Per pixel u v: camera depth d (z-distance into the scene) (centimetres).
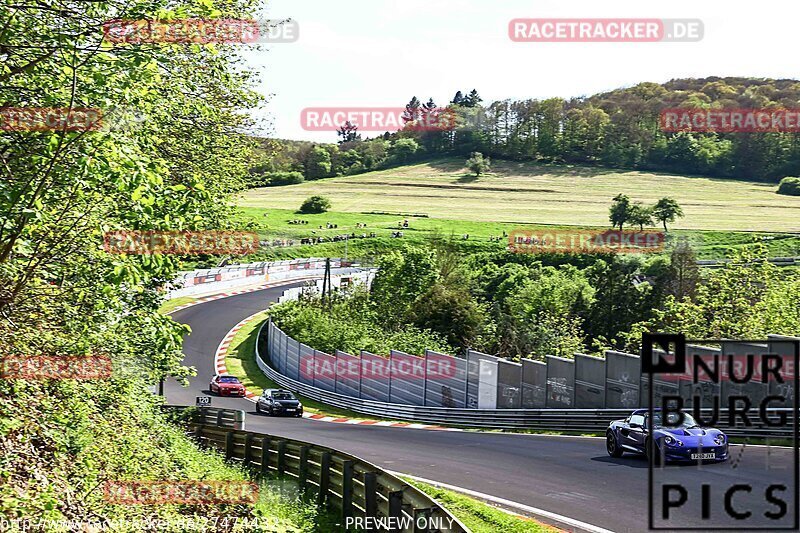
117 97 940
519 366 3206
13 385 1168
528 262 9544
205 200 1318
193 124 1995
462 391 3544
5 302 1039
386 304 6594
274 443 1889
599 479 1739
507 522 1369
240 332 6384
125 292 1353
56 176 933
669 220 10719
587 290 7194
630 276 7025
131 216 1002
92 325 1294
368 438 2802
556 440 2561
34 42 949
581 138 15350
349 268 9775
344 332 5312
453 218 12212
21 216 925
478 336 5741
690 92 15638
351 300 6625
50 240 1012
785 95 15050
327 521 1441
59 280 1141
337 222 12150
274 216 12581
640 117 15075
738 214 11088
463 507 1506
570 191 13600
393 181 15450
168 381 4931
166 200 1172
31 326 1197
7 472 1055
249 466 1978
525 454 2225
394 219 12262
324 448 1600
